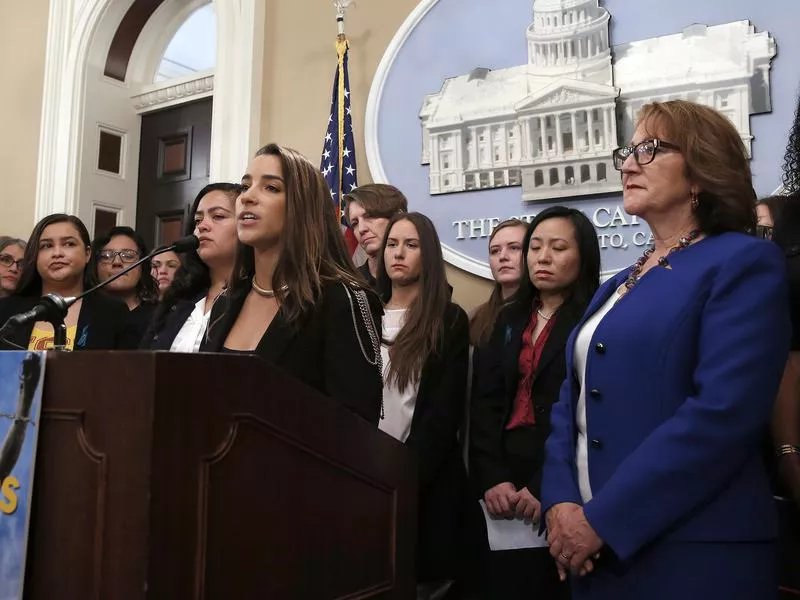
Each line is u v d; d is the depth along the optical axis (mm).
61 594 771
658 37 2693
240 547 843
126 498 747
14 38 4746
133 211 4547
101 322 2311
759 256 1113
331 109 3268
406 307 2158
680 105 1241
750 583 1044
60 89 4402
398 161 3191
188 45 4508
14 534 791
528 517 1708
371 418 1289
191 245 1498
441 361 1970
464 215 3016
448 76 3113
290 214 1367
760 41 2506
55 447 801
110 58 4520
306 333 1318
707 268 1133
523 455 1797
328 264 1399
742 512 1068
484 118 3002
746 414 1031
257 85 3666
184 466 779
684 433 1038
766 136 2475
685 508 1029
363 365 1314
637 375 1140
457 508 1915
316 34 3590
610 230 2701
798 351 1426
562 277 1929
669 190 1207
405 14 3326
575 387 1328
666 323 1128
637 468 1054
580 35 2832
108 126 4453
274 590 893
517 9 2996
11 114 4656
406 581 1183
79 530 772
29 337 2211
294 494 941
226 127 3660
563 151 2818
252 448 871
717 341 1076
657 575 1068
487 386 1949
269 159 1409
